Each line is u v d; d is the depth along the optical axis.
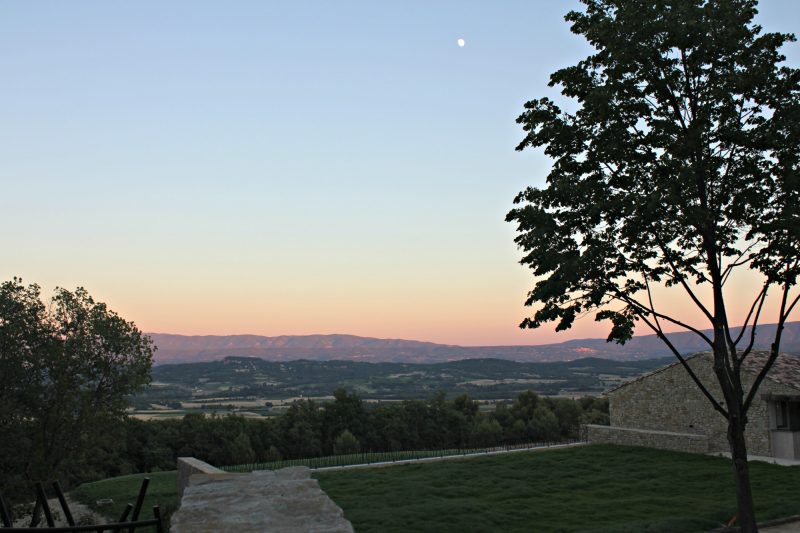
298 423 96.00
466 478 26.88
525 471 28.33
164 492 34.12
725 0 16.27
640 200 15.83
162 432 88.50
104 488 37.62
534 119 17.53
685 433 34.66
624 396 38.97
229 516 7.39
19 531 5.69
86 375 37.88
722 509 19.31
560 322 17.45
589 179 17.02
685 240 17.12
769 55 16.34
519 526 18.38
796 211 15.27
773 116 16.17
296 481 9.59
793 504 19.84
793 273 15.87
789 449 30.27
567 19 17.80
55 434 36.69
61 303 38.19
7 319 36.66
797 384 30.23
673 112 17.27
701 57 16.22
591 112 17.00
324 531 6.71
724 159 16.36
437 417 103.12
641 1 16.36
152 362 39.84
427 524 18.33
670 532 16.81
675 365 35.75
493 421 97.81
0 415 35.16
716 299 16.98
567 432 99.00
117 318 38.69
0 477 34.59
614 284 17.00
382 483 25.89
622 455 32.41
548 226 16.64
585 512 20.16
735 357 16.89
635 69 16.66
